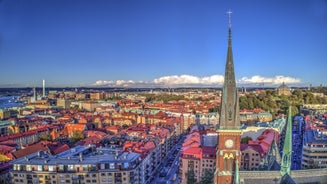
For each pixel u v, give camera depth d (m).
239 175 99.50
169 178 197.25
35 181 149.38
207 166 174.38
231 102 105.25
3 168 164.75
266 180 99.25
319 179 101.88
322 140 189.88
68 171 149.75
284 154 99.12
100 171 151.25
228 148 107.12
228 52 105.12
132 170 154.62
